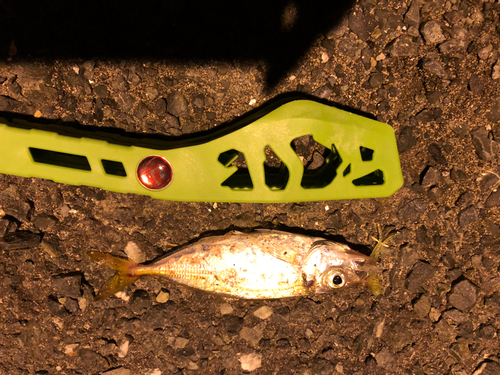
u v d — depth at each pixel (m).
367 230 0.38
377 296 0.39
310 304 0.39
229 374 0.39
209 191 0.37
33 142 0.36
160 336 0.39
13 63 0.37
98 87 0.38
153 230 0.38
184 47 0.38
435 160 0.38
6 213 0.38
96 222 0.38
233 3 0.38
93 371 0.39
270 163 0.38
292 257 0.38
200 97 0.38
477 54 0.38
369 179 0.38
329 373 0.39
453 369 0.39
